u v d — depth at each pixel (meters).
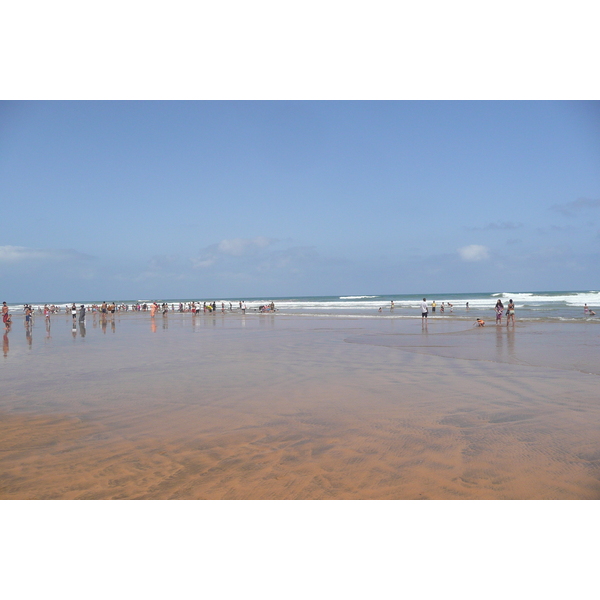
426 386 9.69
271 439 6.35
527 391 9.05
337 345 17.84
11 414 7.81
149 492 4.75
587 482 4.84
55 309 61.88
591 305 56.03
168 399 8.80
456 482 4.90
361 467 5.32
